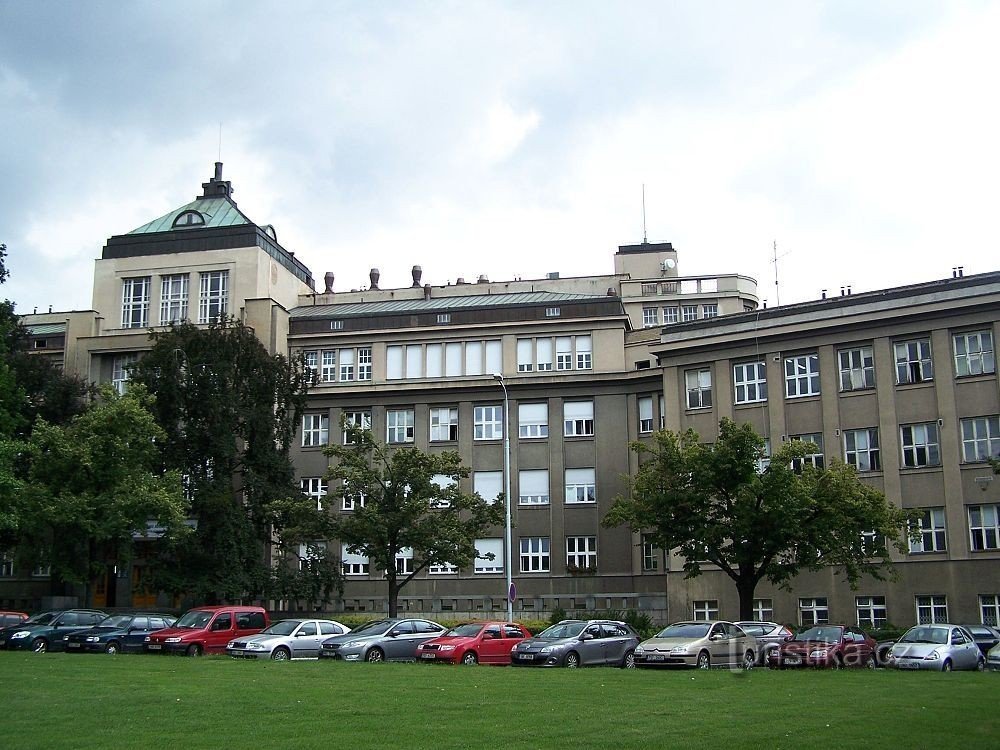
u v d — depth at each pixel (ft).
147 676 83.92
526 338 217.15
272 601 198.18
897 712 63.00
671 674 91.91
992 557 155.02
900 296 168.04
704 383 185.98
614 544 198.49
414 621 120.26
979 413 160.04
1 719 58.23
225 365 184.14
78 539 158.40
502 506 164.45
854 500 131.03
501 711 62.95
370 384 214.69
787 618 168.25
